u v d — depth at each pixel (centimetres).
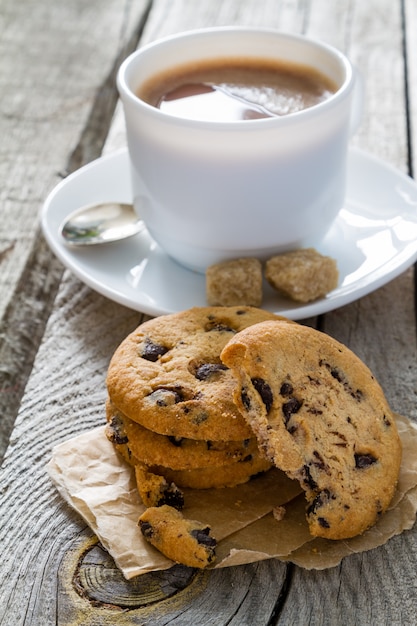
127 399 51
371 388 51
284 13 80
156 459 50
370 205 61
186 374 51
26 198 67
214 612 48
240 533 49
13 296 61
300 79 59
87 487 50
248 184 55
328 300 56
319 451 49
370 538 49
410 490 50
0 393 59
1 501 51
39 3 84
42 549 49
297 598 48
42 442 53
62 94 75
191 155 55
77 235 60
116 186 63
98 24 81
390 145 68
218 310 54
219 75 60
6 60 78
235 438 50
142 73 59
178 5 81
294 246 58
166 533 48
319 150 56
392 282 60
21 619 47
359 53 76
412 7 81
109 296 57
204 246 57
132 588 48
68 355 56
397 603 48
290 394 50
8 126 72
